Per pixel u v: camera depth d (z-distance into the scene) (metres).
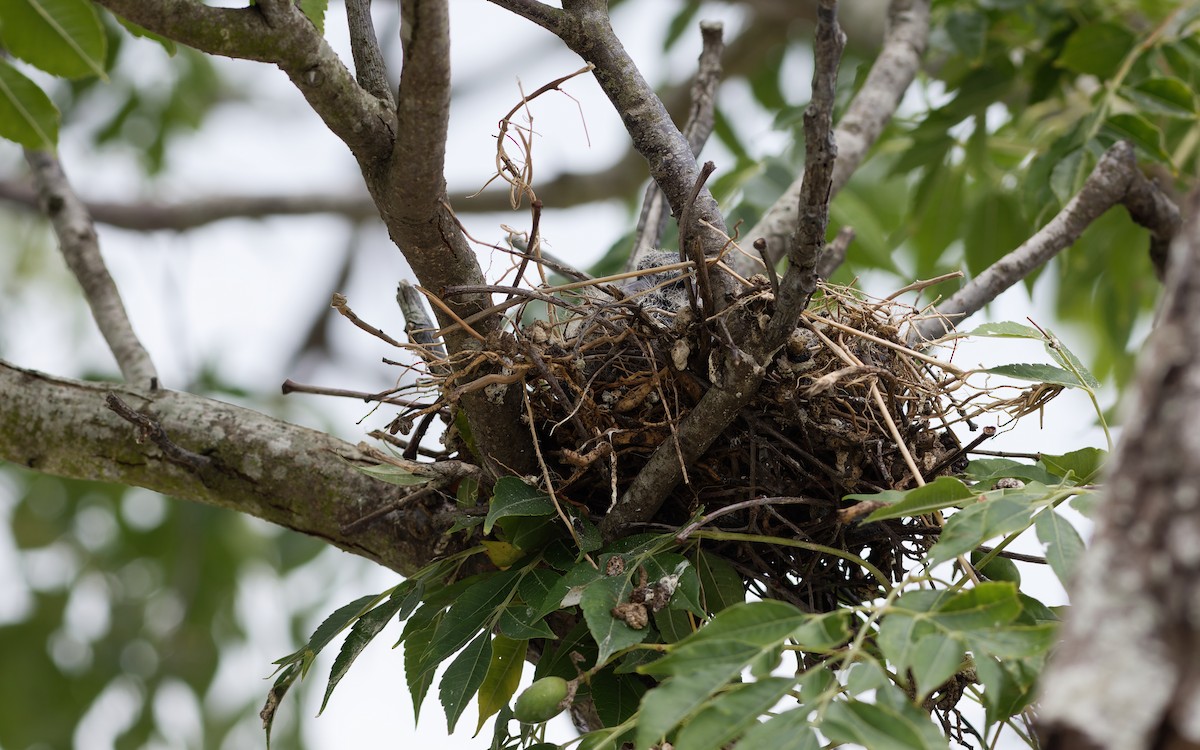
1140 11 6.63
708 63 5.62
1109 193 5.27
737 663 2.64
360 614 3.68
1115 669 1.95
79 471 4.44
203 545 9.51
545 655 3.73
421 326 4.46
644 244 5.34
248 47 3.27
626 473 3.77
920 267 7.33
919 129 6.76
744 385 3.32
